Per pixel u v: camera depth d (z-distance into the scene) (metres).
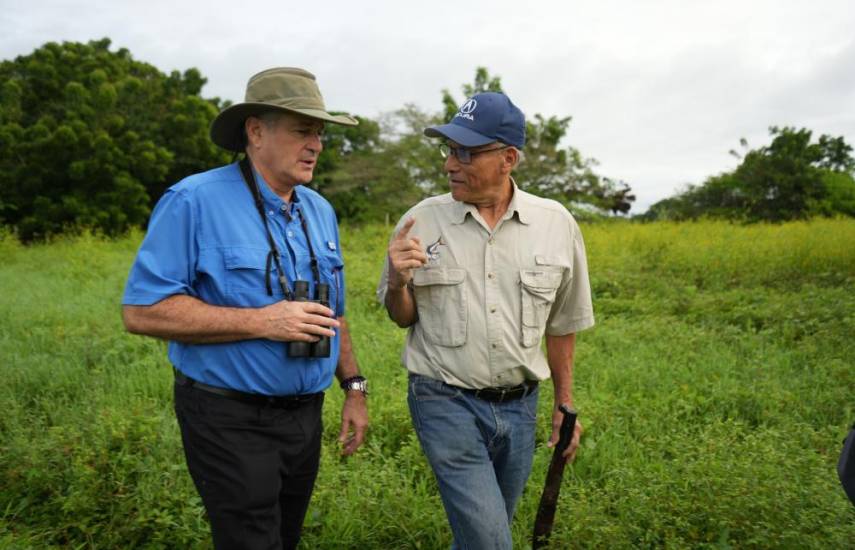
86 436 4.02
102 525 3.35
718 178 29.83
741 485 3.21
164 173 26.66
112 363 6.02
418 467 3.88
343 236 17.47
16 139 24.75
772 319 7.34
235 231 2.37
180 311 2.26
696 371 5.71
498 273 2.63
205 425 2.36
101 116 25.95
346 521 3.31
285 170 2.41
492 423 2.64
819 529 3.03
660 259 11.45
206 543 3.16
